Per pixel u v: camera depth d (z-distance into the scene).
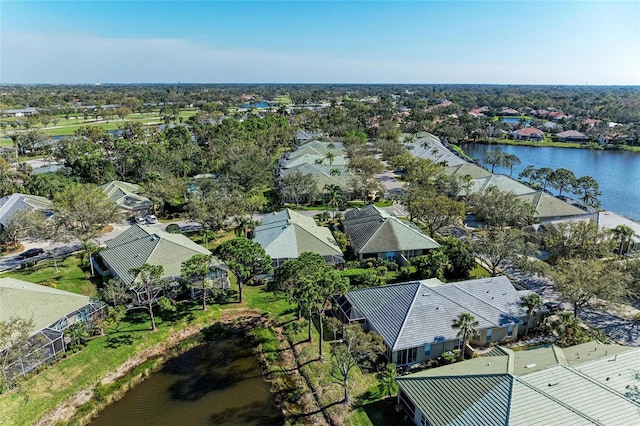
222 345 46.94
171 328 48.94
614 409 29.70
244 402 38.12
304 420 35.56
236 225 80.81
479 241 62.69
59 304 46.16
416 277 60.47
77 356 43.41
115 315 47.59
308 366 42.28
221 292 55.06
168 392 39.56
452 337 42.84
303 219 74.38
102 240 75.12
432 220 74.50
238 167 103.69
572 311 51.25
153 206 91.06
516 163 142.62
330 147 147.50
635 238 69.56
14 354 36.84
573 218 80.12
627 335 46.84
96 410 37.19
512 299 48.50
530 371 33.16
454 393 32.47
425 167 103.56
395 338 41.69
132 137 167.50
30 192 97.44
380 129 185.12
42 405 37.12
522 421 28.14
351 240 70.62
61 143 144.12
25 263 63.41
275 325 50.06
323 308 44.50
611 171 139.00
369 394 38.19
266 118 193.75
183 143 139.38
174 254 57.75
